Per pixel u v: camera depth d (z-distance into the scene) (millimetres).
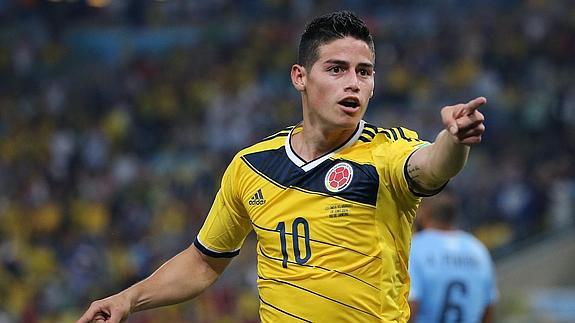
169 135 72875
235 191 13242
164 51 80688
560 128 67125
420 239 22078
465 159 11086
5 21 82312
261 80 77562
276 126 71938
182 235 60750
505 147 64375
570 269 54844
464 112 10586
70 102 76312
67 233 63000
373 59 12453
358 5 81688
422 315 21844
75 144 71688
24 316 55156
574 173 61719
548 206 58969
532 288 54344
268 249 12641
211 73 78188
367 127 12641
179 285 14016
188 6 83125
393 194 12109
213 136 71750
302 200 12336
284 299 12391
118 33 81688
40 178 68062
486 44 76250
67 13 82438
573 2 79062
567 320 50094
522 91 71812
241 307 51562
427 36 77375
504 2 79812
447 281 21828
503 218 58719
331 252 12102
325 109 12258
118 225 62875
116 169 68375
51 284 57062
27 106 76125
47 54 80188
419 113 70375
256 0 83750
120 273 57969
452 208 22141
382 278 12109
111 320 13383
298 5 83000
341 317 12070
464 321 22000
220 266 14164
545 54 75500
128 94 76688
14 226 63781
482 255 22359
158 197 64562
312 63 12438
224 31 81562
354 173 12133
